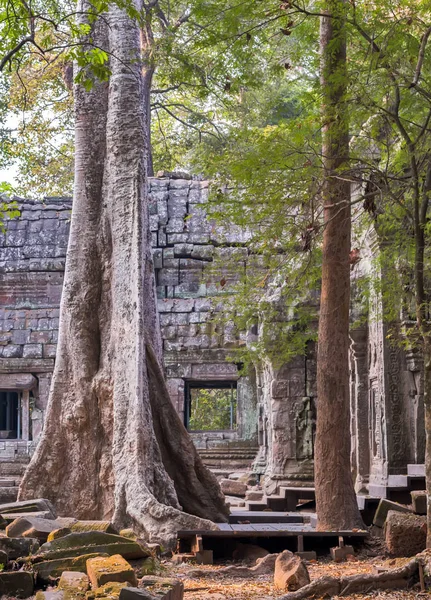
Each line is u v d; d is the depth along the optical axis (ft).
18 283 84.79
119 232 54.39
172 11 84.94
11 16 34.99
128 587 23.81
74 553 31.83
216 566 38.55
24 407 83.56
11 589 28.84
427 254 46.85
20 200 86.84
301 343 61.05
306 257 56.54
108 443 51.60
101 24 57.11
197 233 83.76
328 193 44.32
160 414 51.60
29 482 51.75
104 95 57.41
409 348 52.49
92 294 54.70
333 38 41.83
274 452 67.21
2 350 82.99
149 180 86.53
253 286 56.65
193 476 50.98
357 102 39.52
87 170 56.54
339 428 43.80
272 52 51.57
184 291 82.53
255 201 44.19
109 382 52.21
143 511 44.24
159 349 54.90
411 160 37.24
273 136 41.39
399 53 39.83
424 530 38.09
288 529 43.04
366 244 60.49
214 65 49.90
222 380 81.30
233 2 42.70
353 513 43.19
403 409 56.34
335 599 28.73
